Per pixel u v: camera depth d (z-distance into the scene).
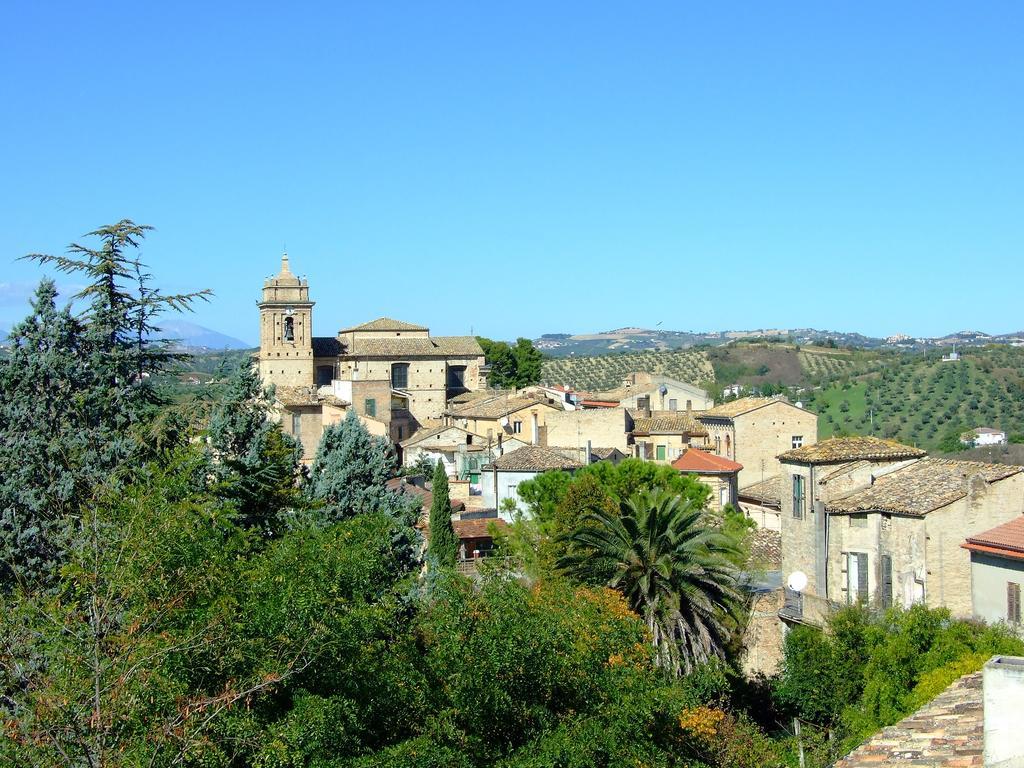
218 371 58.59
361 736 32.41
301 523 42.28
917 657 43.25
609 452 105.50
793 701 49.75
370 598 37.34
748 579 57.34
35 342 48.91
